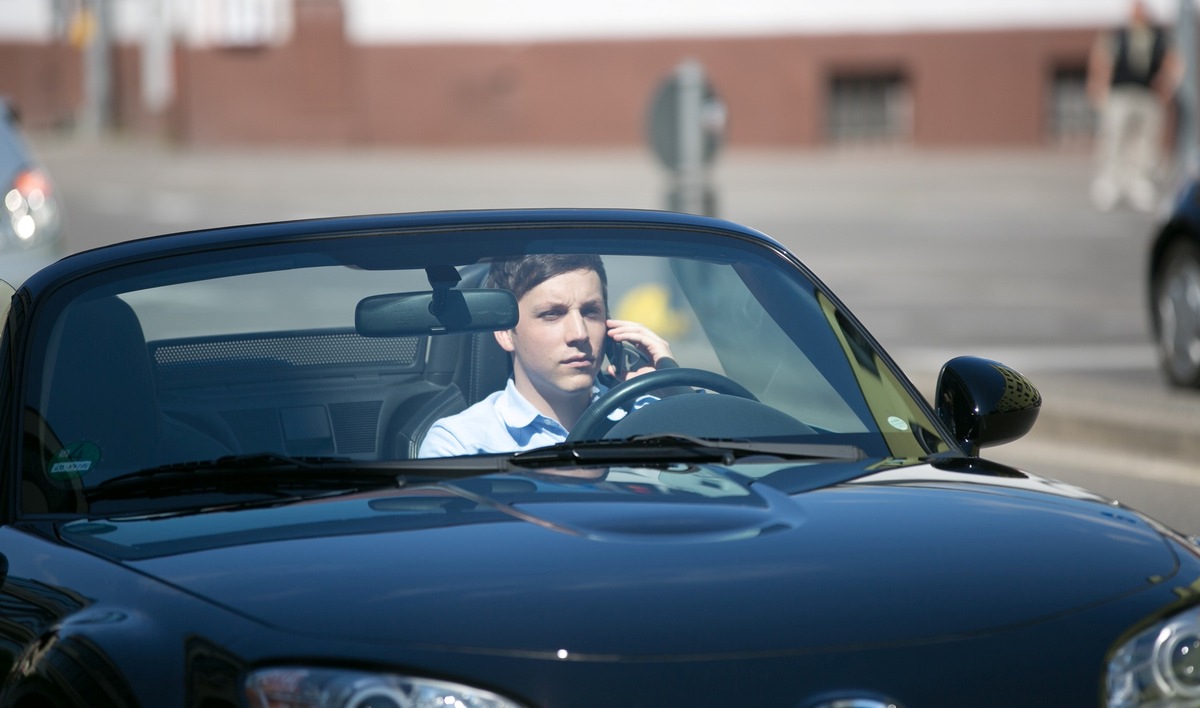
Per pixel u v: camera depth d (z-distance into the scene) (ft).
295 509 31.50
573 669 25.98
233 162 241.76
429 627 26.55
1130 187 203.31
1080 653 27.35
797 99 250.16
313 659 26.11
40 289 37.09
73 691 27.43
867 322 127.34
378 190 212.64
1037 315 129.80
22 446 34.47
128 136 277.23
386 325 37.45
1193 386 97.40
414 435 36.35
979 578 28.48
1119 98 201.26
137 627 27.63
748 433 35.91
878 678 26.37
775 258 39.75
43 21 292.81
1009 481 33.73
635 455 34.42
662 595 27.27
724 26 250.57
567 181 213.66
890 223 188.03
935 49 246.88
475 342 37.52
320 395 36.70
